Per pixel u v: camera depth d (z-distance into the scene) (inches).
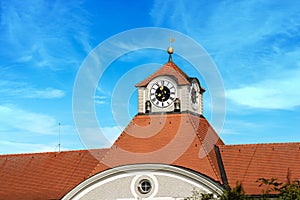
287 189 1496.1
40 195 2014.0
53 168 2150.6
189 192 1804.9
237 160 1974.7
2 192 2063.2
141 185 1860.2
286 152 1963.6
